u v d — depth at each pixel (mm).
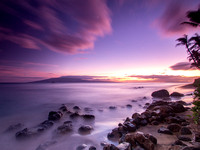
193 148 3000
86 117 10953
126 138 4883
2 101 23750
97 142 6188
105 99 24969
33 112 14992
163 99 22281
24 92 44438
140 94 34562
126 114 12672
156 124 7383
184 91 32969
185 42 28031
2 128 9703
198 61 10094
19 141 6992
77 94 36156
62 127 7934
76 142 6320
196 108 3230
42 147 5855
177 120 7203
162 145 4602
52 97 29422
